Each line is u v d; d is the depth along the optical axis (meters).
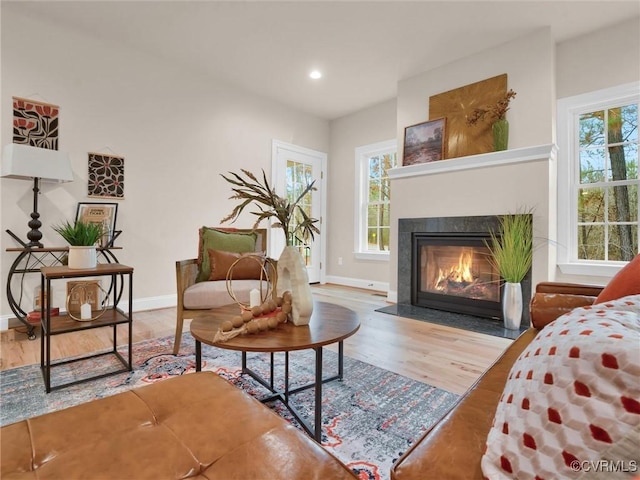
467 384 1.82
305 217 1.61
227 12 2.80
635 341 0.46
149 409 0.85
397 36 3.10
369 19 2.87
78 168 3.04
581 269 2.99
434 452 0.62
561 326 0.60
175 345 2.22
